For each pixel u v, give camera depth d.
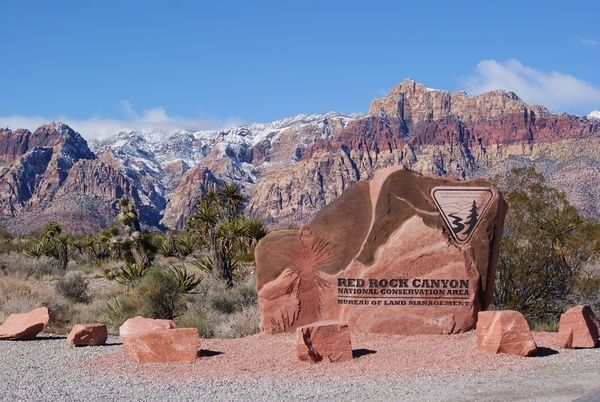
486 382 12.27
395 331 16.95
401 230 17.19
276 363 14.02
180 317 21.53
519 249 20.59
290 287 17.36
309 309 17.34
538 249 20.61
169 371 13.63
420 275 17.06
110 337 19.48
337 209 17.50
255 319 20.06
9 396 11.73
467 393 11.49
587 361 13.91
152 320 16.62
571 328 15.25
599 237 21.47
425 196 17.33
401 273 17.08
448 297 17.03
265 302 17.44
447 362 13.86
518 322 14.53
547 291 20.64
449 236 17.25
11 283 29.08
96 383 12.72
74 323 22.77
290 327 17.30
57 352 16.34
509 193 21.73
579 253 21.22
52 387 12.43
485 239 17.33
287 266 17.47
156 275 23.64
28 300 23.66
